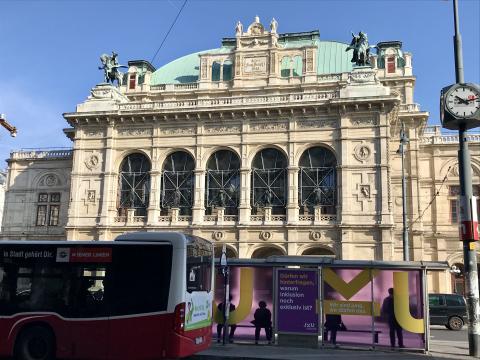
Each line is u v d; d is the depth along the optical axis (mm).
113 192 52688
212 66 63000
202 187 50750
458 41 22234
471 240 20859
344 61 62094
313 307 22359
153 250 17453
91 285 17641
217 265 23422
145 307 17000
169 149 52344
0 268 18344
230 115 51062
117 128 53875
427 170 57938
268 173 50000
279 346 22250
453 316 35188
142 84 64750
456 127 22141
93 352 17094
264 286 23234
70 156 60938
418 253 54219
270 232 48438
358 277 22219
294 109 49531
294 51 60281
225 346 22094
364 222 46531
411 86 60781
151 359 16797
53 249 18203
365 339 21719
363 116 48406
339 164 48250
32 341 17719
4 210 61625
